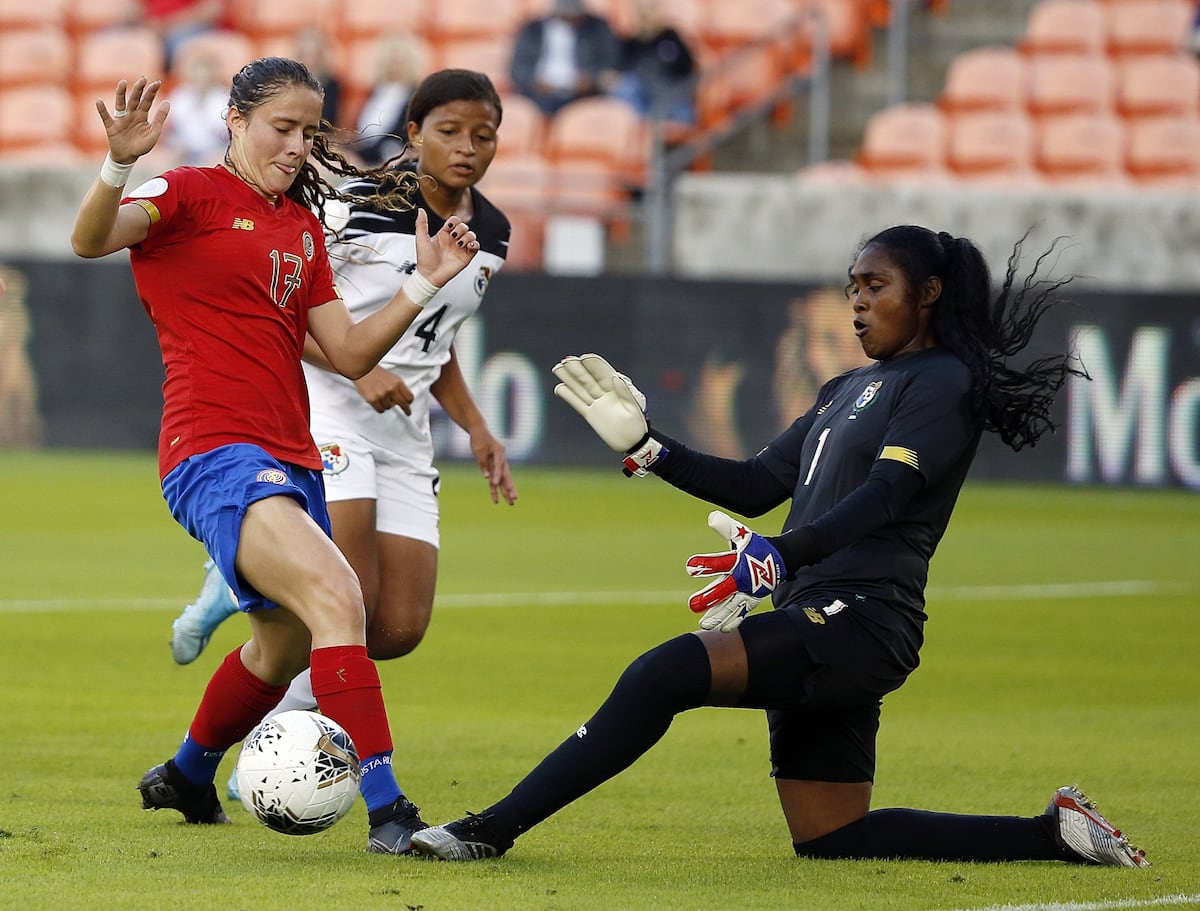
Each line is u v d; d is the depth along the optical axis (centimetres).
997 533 5400
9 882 1509
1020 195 6881
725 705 1655
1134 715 2731
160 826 1827
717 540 5131
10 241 7344
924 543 1711
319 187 1936
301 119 1741
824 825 1727
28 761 2200
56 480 6153
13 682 2820
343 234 2192
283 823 1611
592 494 6328
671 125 7838
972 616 3834
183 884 1511
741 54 7869
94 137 8200
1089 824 1688
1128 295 6512
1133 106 8094
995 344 1747
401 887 1509
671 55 7806
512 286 6825
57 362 6988
